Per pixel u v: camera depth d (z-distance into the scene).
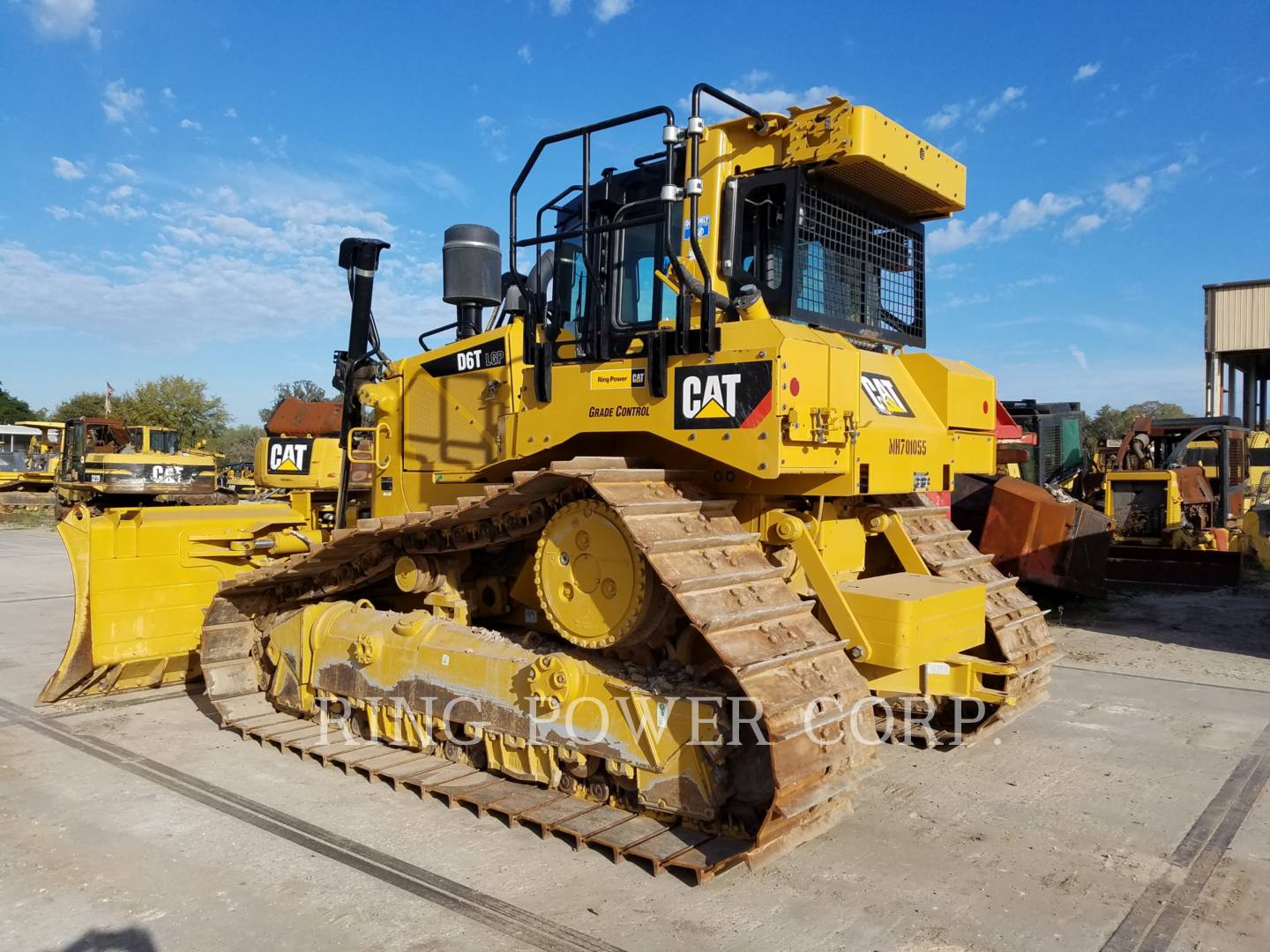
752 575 4.03
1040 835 4.37
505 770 4.80
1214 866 4.03
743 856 3.61
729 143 4.86
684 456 4.68
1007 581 5.73
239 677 6.34
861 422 4.49
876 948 3.34
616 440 4.85
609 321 4.88
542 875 3.91
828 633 4.13
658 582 4.05
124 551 6.70
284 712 6.16
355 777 5.13
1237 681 7.31
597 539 4.19
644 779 4.18
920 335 5.77
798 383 4.05
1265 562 13.78
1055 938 3.42
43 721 6.19
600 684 4.31
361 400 6.46
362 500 7.96
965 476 10.48
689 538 3.99
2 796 4.82
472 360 5.39
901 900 3.71
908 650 4.17
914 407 5.13
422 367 5.78
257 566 7.16
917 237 5.75
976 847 4.23
